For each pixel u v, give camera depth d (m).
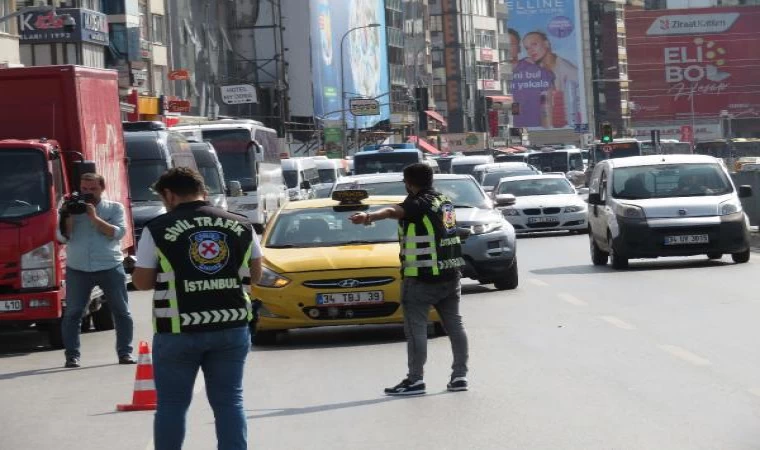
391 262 30.73
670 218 47.84
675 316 32.81
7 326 37.62
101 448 19.52
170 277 15.34
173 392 15.42
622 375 23.86
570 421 19.69
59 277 33.69
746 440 17.77
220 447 15.41
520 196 77.81
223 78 172.38
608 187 49.84
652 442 17.91
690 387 22.25
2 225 33.38
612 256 48.78
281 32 183.88
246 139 82.50
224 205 65.94
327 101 195.62
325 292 30.52
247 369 27.25
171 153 58.22
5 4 102.00
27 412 23.41
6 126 36.31
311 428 20.11
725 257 52.47
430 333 31.70
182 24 156.00
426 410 21.22
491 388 23.11
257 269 15.80
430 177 23.03
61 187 34.50
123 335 29.83
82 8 126.12
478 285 44.72
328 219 32.97
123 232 29.77
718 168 50.03
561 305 36.66
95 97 38.12
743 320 31.39
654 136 165.38
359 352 29.31
